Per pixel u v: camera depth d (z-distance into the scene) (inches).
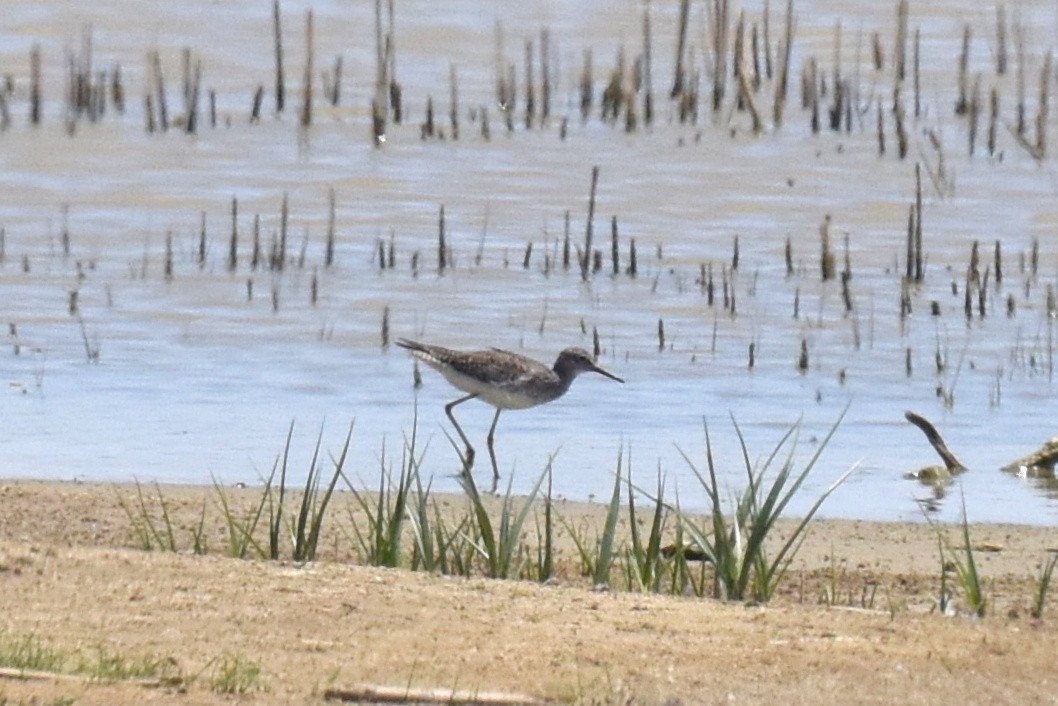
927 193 984.3
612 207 952.3
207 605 382.3
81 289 797.2
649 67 1132.5
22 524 500.7
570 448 617.3
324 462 590.9
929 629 395.9
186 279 814.5
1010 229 918.4
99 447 599.5
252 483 561.0
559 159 1045.8
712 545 485.1
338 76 1153.4
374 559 446.3
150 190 966.4
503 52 1258.6
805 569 483.2
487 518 446.0
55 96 1159.0
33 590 384.2
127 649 351.3
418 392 683.4
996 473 593.0
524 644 370.3
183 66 1210.0
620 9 1358.3
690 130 1120.2
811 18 1344.7
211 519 514.6
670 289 815.1
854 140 1098.1
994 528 530.0
